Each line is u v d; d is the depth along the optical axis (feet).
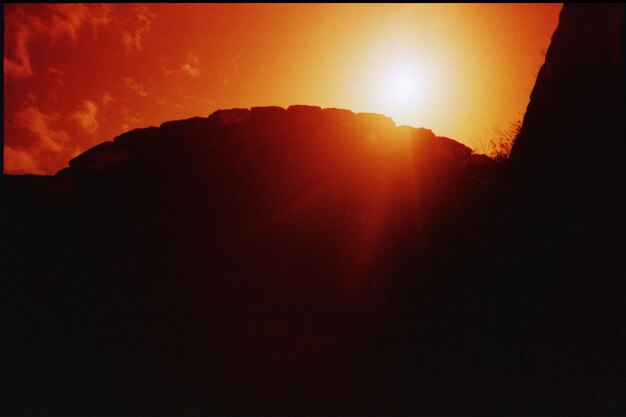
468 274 9.60
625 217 6.68
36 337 7.96
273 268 9.77
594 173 7.63
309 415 7.16
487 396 7.18
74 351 7.78
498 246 9.73
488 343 8.03
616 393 6.13
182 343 8.09
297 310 9.03
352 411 7.35
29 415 6.73
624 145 6.97
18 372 7.40
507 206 10.34
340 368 8.09
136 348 7.92
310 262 10.02
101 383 7.32
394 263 10.18
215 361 7.87
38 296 8.67
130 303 8.69
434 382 7.72
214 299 8.96
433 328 8.71
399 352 8.38
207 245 10.07
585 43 8.71
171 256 9.73
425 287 9.62
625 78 7.22
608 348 6.44
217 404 7.20
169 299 8.84
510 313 8.27
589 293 7.02
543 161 9.37
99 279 9.10
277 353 8.18
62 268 9.27
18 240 9.74
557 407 6.53
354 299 9.40
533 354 7.39
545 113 9.80
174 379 7.50
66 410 6.88
